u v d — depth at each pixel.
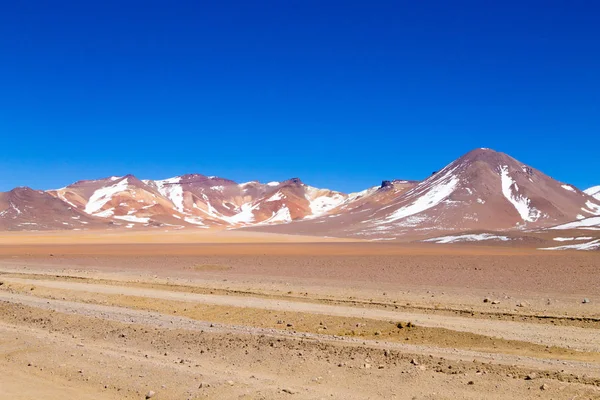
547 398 11.60
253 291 30.11
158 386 13.59
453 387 12.57
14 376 15.07
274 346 16.81
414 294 28.62
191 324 21.02
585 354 15.35
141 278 39.47
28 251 77.00
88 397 13.14
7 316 24.66
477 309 23.00
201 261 54.59
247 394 12.62
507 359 14.80
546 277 36.50
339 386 13.10
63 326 21.83
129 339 19.03
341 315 21.62
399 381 13.20
